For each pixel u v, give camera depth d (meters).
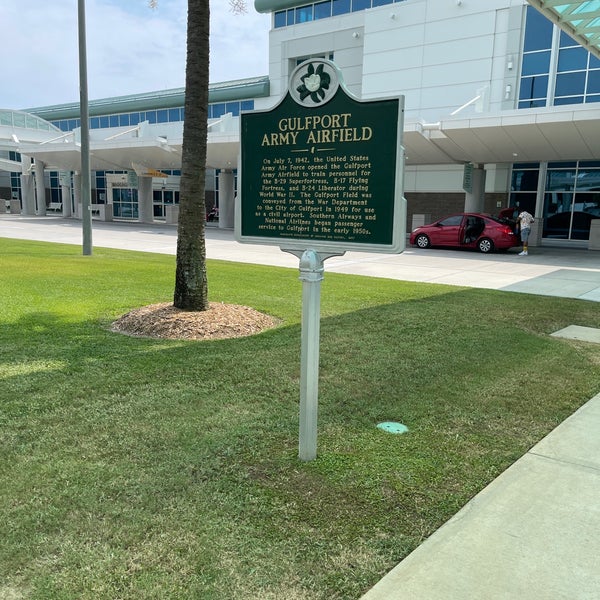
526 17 22.62
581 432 4.23
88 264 13.06
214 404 4.50
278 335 6.70
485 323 7.73
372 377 5.32
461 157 22.73
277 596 2.39
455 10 24.47
